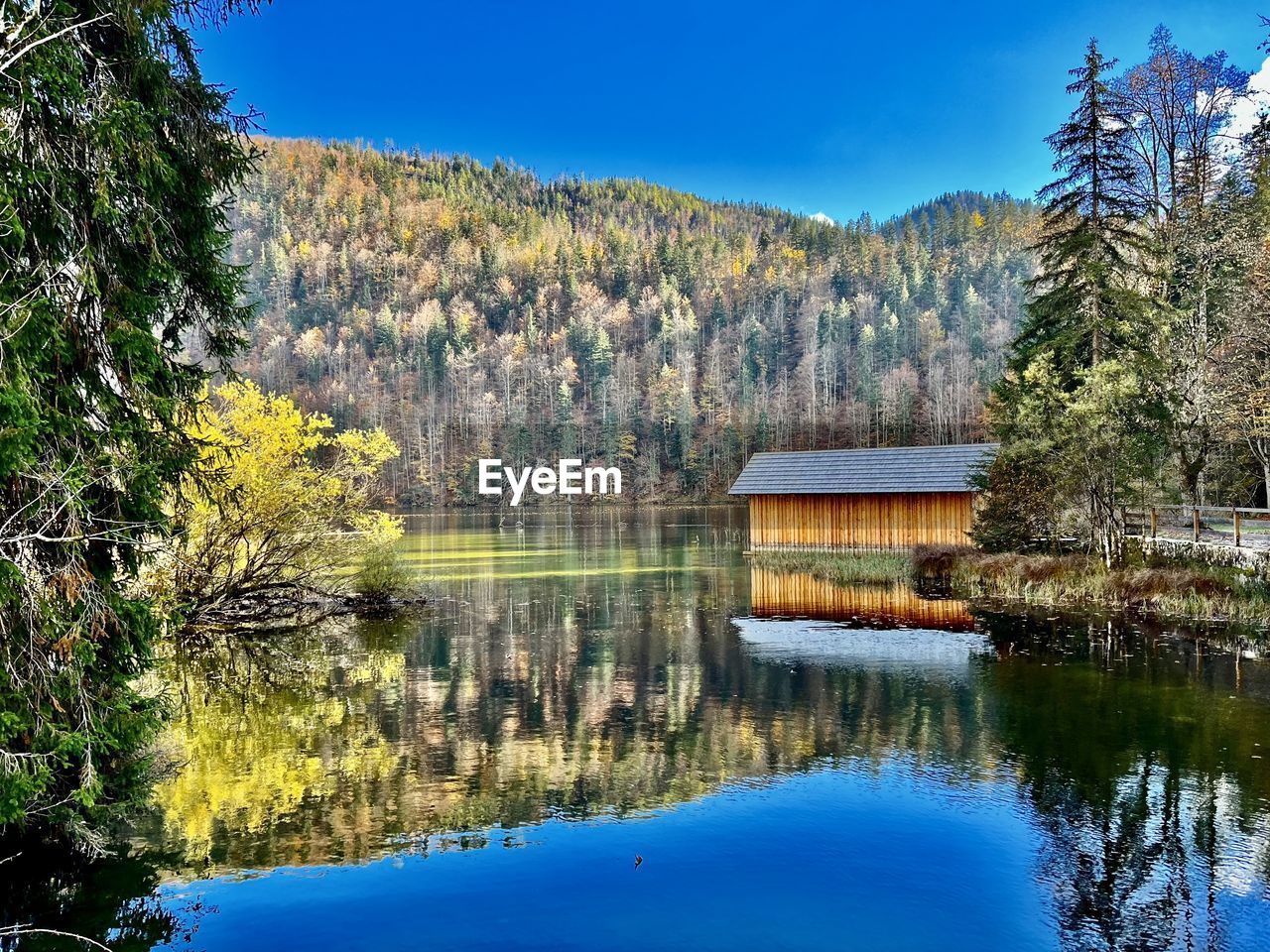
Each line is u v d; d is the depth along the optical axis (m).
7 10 5.11
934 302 121.62
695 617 17.44
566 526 50.50
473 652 14.05
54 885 5.98
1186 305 25.38
